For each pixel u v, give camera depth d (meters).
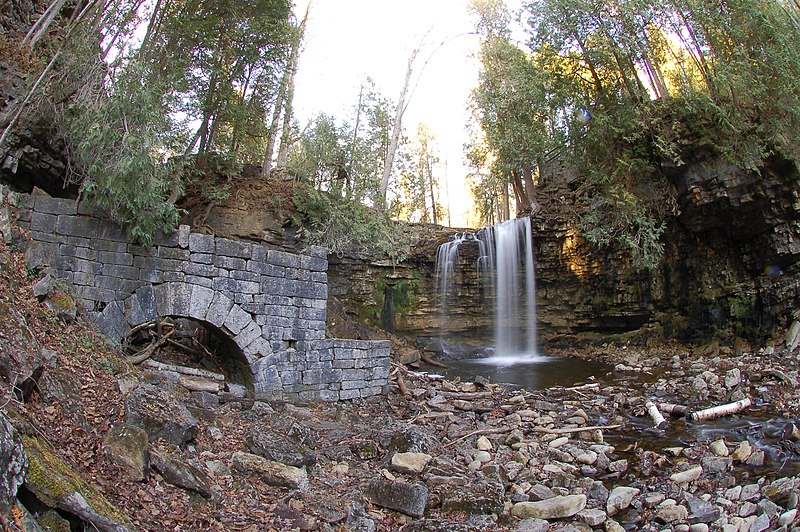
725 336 15.30
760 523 5.60
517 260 20.44
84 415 4.65
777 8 14.05
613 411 10.21
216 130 14.34
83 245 7.39
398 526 5.03
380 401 10.37
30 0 9.62
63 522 3.13
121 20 9.21
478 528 5.05
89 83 8.07
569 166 18.23
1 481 2.80
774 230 13.95
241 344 8.67
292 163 16.38
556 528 5.35
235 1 12.57
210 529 4.00
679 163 14.26
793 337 13.02
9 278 5.90
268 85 14.50
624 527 5.62
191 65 12.16
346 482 5.73
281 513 4.57
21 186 9.18
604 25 15.27
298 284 9.49
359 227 16.23
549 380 13.95
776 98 13.35
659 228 15.41
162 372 7.79
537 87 17.23
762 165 13.38
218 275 8.46
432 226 22.78
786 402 9.62
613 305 19.11
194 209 14.58
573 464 7.40
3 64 8.23
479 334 21.02
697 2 14.16
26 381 4.26
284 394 9.15
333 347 9.94
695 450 7.75
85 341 6.27
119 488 3.94
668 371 13.59
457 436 8.38
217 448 5.72
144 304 7.80
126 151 7.29
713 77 14.29
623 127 15.23
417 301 20.69
